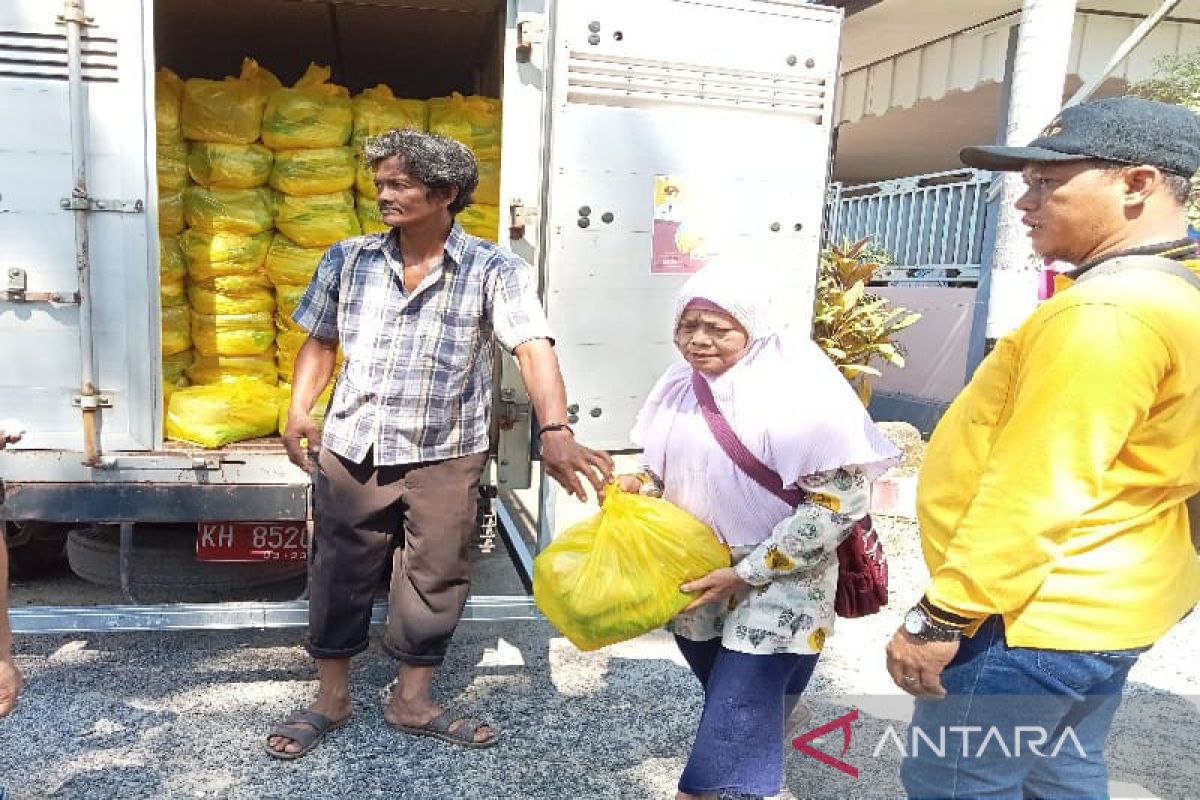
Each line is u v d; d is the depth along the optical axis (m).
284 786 2.58
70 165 2.79
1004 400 1.64
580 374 3.22
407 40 4.63
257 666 3.32
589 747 2.88
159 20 4.32
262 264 3.60
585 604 2.09
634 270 3.22
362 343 2.65
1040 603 1.53
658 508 2.14
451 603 2.78
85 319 2.85
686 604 2.10
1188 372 1.43
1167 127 1.50
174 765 2.65
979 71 7.04
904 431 6.33
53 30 2.72
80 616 2.89
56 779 2.54
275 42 4.68
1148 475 1.49
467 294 2.65
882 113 8.34
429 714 2.86
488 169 3.71
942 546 1.77
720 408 2.18
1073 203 1.56
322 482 2.73
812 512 2.03
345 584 2.75
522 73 3.07
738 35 3.22
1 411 2.86
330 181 3.55
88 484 2.94
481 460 2.79
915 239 8.56
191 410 3.11
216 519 3.04
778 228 3.37
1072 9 4.40
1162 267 1.48
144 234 2.88
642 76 3.14
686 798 2.21
